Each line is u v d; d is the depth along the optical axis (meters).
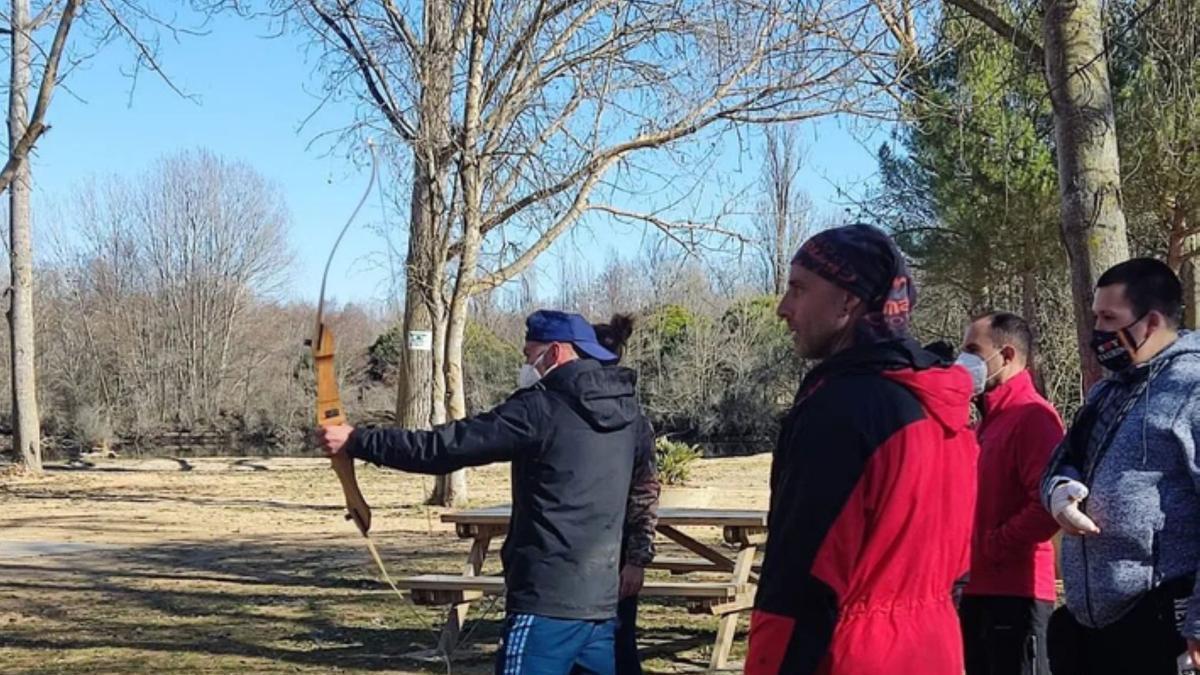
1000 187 18.05
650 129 17.42
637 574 5.49
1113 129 7.36
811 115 16.62
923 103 13.57
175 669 7.78
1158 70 8.73
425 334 19.38
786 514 2.87
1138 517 3.85
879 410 2.84
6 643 8.66
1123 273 4.03
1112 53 8.33
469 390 36.56
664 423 40.88
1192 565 3.82
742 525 7.73
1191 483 3.83
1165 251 18.34
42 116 16.70
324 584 11.27
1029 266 19.98
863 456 2.81
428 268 17.78
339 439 4.41
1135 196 15.62
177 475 26.62
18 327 26.67
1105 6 8.21
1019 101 12.78
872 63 13.55
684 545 8.39
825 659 2.81
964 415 3.00
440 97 16.91
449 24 16.91
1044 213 18.52
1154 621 3.84
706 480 21.86
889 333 2.95
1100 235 7.23
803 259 3.03
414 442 4.47
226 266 49.47
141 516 18.02
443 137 17.08
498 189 17.45
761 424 40.62
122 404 47.31
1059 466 4.16
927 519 2.86
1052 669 4.25
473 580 8.04
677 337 41.25
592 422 4.75
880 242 2.97
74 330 47.81
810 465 2.84
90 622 9.48
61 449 42.12
